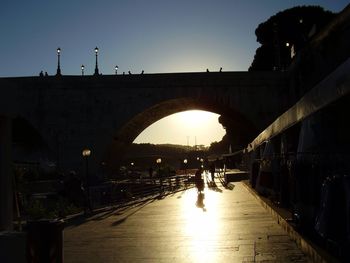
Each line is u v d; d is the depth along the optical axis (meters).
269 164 19.31
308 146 10.56
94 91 57.75
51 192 31.23
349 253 7.81
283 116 14.16
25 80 57.78
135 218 17.92
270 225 14.12
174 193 31.89
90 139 57.41
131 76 57.28
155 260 9.94
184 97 56.66
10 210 7.72
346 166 8.54
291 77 53.28
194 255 10.22
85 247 11.93
